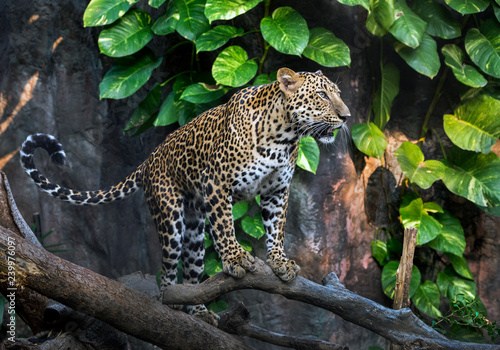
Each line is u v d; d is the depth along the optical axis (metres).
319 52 8.22
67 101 10.65
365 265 9.80
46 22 10.66
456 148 9.51
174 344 6.40
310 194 8.98
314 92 6.01
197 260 7.69
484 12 9.34
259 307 9.50
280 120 6.11
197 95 8.59
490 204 8.95
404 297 6.42
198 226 7.60
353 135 8.95
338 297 5.96
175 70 9.94
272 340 6.89
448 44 9.16
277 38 7.83
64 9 10.45
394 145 9.92
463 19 9.43
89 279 5.82
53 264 5.59
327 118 6.02
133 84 8.84
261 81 8.44
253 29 9.02
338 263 9.34
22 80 10.90
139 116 9.56
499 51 8.83
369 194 9.84
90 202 7.36
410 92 9.82
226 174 6.32
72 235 11.09
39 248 5.61
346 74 9.02
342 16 8.92
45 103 10.84
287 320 9.43
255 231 8.97
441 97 9.87
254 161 6.24
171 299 6.33
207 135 6.71
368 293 9.85
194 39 8.41
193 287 6.30
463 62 9.43
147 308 6.18
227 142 6.32
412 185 9.71
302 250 9.09
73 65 10.55
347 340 9.61
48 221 11.14
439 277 9.77
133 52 8.66
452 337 8.88
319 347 6.58
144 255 10.58
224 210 6.38
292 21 8.01
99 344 6.75
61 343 6.32
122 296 6.03
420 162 9.11
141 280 9.03
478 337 8.79
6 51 11.01
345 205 9.32
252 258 6.16
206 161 6.68
